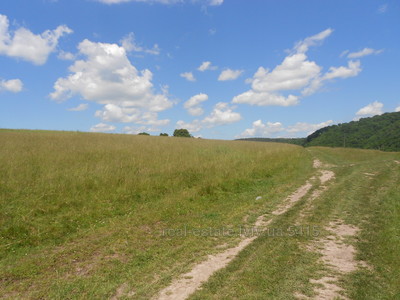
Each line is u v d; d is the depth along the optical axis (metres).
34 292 4.13
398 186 10.71
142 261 5.17
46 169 10.04
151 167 12.14
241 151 20.45
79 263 5.07
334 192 10.32
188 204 8.83
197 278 4.48
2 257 5.23
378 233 6.25
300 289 4.10
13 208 6.96
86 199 8.18
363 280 4.34
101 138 22.75
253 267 4.79
